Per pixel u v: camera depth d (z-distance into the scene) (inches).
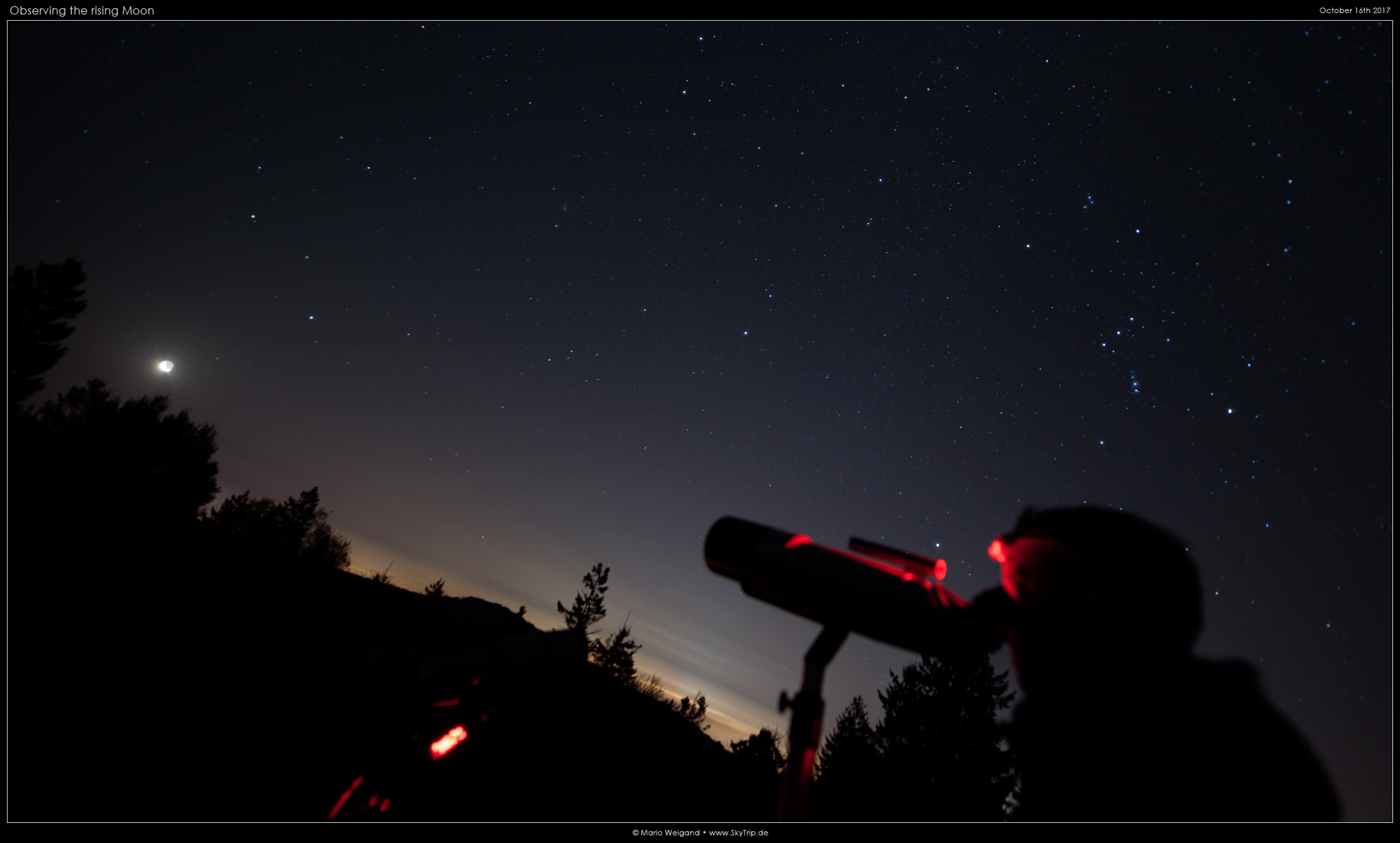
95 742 88.0
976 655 50.9
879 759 514.3
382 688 88.0
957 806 463.5
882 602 52.7
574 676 133.1
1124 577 38.1
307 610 232.8
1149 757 33.0
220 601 212.7
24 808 72.8
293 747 90.3
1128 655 36.6
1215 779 31.0
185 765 88.5
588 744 156.9
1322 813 29.6
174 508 556.1
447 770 87.4
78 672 107.7
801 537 61.1
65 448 590.2
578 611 648.4
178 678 110.7
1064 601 39.6
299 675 93.4
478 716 91.5
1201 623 37.8
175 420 1061.1
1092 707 36.3
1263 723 33.0
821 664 54.9
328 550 1063.0
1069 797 34.4
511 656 99.2
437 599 287.6
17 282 930.1
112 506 405.7
